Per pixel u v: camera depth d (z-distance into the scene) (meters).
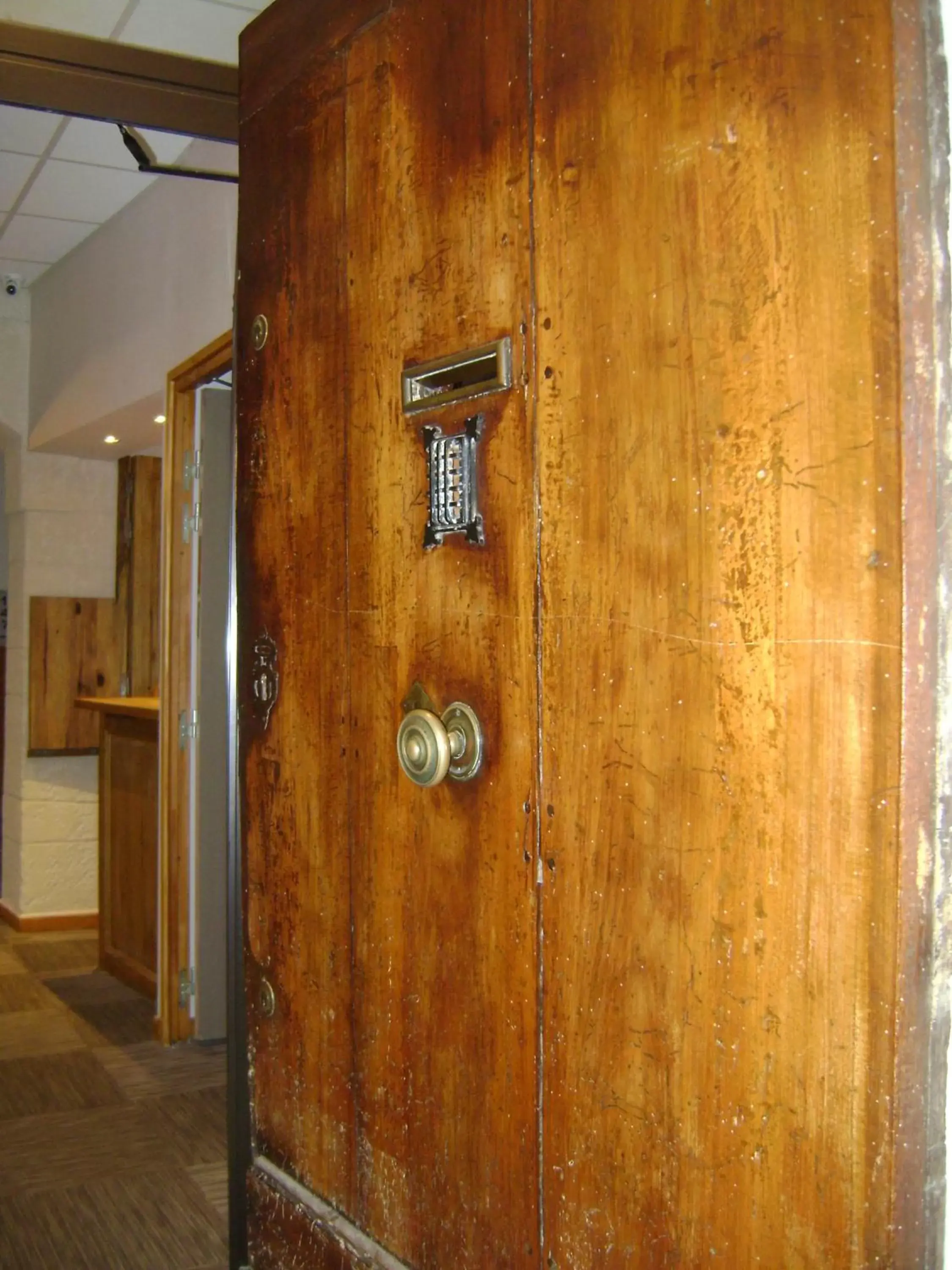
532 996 1.19
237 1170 1.83
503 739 1.23
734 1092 0.97
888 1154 0.85
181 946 3.74
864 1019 0.87
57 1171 2.74
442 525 1.31
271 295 1.69
